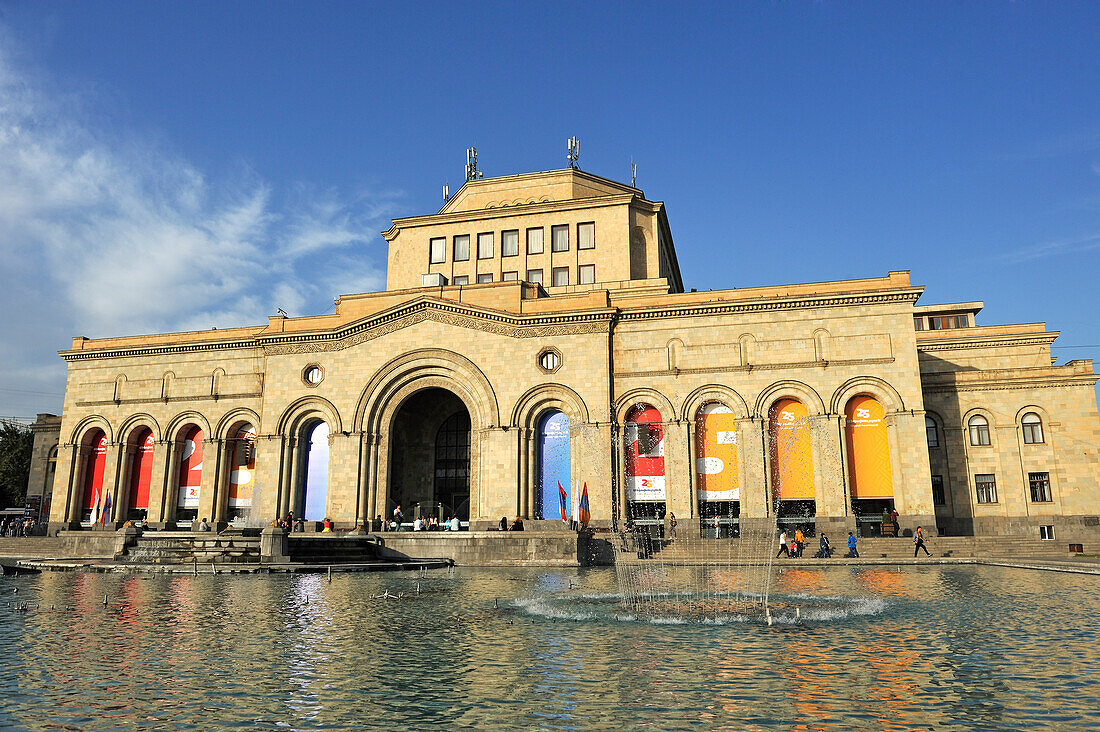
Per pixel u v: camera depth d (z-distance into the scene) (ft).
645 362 190.49
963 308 245.24
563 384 190.70
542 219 229.25
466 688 44.57
